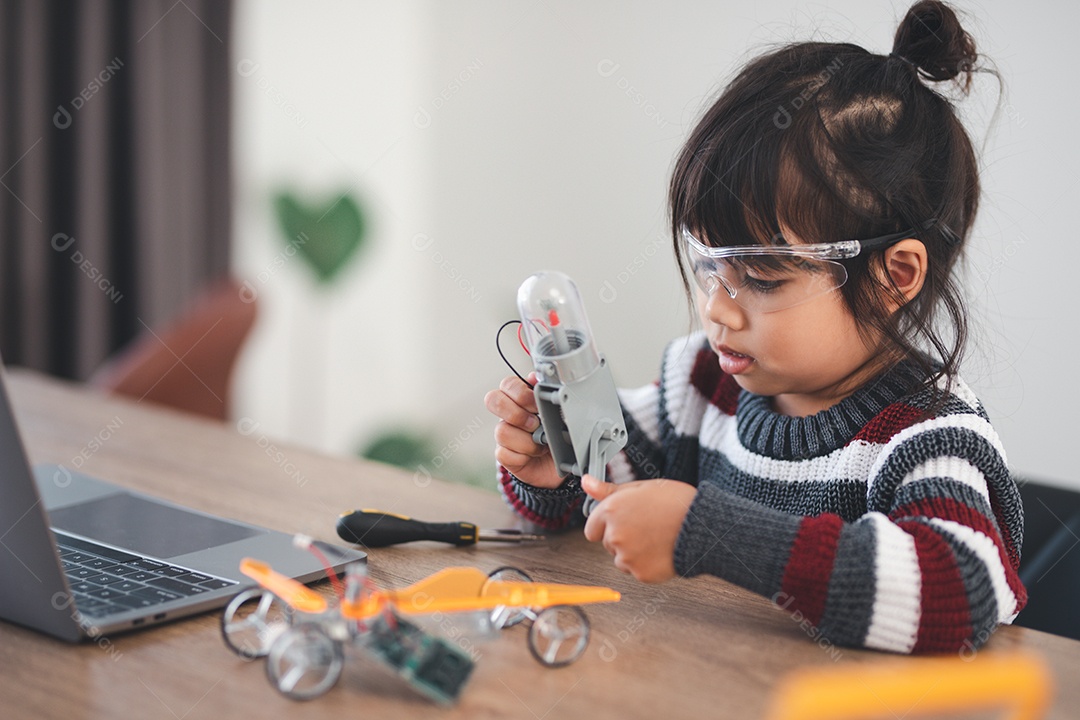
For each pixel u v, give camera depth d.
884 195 0.77
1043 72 1.67
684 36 2.26
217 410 2.04
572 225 2.57
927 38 0.85
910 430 0.78
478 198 2.76
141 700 0.54
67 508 0.88
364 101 2.90
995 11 1.68
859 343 0.80
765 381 0.81
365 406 3.05
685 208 0.80
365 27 2.87
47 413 1.29
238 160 2.81
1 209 2.47
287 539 0.80
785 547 0.65
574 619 0.66
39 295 2.54
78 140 2.54
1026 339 1.70
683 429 1.02
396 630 0.55
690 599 0.72
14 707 0.53
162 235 2.66
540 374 0.76
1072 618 0.92
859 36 1.83
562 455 0.77
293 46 2.89
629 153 2.43
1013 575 0.70
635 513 0.67
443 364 2.90
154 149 2.62
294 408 3.07
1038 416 1.71
